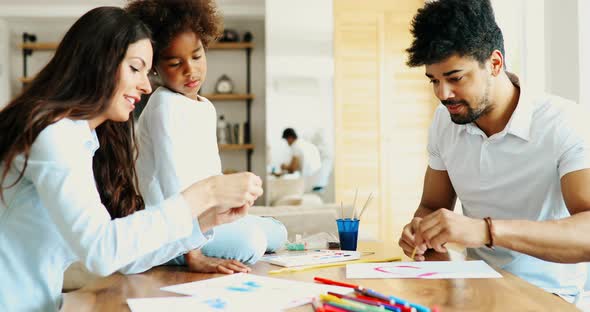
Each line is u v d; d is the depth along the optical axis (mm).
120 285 1212
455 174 1874
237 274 1266
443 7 1530
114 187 1503
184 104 1679
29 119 1159
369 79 5516
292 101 5488
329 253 1574
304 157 5469
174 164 1576
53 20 6734
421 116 5531
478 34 1521
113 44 1245
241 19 6746
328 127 5500
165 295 1099
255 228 1487
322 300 962
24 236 1205
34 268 1209
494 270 1287
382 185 5504
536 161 1681
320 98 5488
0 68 6648
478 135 1785
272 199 5469
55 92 1226
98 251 1095
